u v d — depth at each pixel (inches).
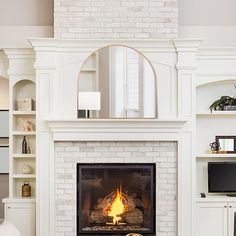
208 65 241.4
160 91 233.1
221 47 237.1
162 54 233.5
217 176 246.8
